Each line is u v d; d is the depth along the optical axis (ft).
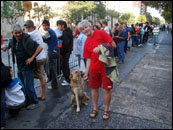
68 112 11.32
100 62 10.02
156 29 50.08
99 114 11.09
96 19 156.56
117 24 29.66
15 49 10.90
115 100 13.28
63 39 15.47
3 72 9.28
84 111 11.45
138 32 46.09
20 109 11.55
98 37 9.82
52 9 99.50
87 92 14.69
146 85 16.85
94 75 10.30
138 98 13.83
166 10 72.79
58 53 14.97
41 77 12.62
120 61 26.25
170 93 15.06
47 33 13.79
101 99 13.28
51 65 14.69
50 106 12.12
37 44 10.84
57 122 10.16
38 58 12.00
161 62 27.27
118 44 25.49
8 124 9.87
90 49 10.19
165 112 11.73
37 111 11.39
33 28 12.12
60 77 18.22
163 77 19.62
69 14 99.66
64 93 14.47
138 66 24.41
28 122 10.12
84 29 9.75
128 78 18.83
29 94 11.40
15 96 10.17
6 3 67.92
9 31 88.69
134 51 38.34
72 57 22.75
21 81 11.64
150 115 11.22
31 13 101.65
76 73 11.30
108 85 10.03
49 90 15.08
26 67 10.98
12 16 73.20
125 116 10.97
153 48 43.42
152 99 13.73
